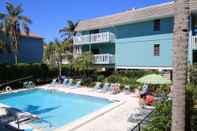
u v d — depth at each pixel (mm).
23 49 39406
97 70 33156
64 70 35438
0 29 34156
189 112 8516
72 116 17031
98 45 35125
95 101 22078
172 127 6465
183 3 5988
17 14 34938
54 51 35125
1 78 27562
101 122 13008
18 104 21938
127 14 32250
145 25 29359
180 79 6176
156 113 8898
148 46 29141
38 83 31344
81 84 29266
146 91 19844
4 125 12305
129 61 31094
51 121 15570
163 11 27531
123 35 31641
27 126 12633
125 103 18094
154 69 28578
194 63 23656
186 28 6035
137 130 9922
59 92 26438
